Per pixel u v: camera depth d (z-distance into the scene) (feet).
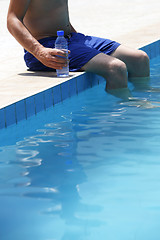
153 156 8.34
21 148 9.29
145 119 10.64
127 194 6.86
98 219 6.14
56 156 8.66
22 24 13.85
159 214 6.19
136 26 24.68
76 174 7.73
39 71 15.07
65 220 6.18
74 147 9.08
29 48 13.75
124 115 11.10
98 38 15.17
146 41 19.25
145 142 9.08
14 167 8.26
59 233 5.85
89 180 7.46
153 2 37.01
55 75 14.17
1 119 10.71
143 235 5.66
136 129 9.95
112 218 6.15
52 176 7.72
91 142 9.32
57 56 13.41
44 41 14.30
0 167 8.29
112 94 13.41
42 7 14.02
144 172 7.65
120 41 19.65
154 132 9.66
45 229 5.97
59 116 11.53
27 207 6.64
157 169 7.75
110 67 13.74
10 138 10.04
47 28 14.33
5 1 44.60
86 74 14.32
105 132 9.90
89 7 36.76
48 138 9.82
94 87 14.74
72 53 14.29
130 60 14.97
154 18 27.68
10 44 21.77
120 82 13.82
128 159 8.26
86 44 14.94
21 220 6.27
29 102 11.69
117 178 7.47
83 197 6.84
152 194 6.82
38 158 8.63
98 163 8.16
